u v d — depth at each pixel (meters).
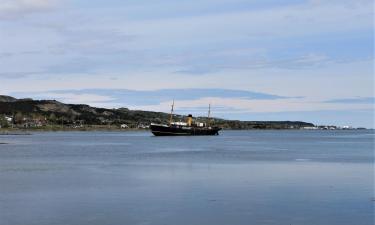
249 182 37.12
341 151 91.19
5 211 24.83
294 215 23.94
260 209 25.44
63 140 163.12
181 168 50.19
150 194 30.56
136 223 22.22
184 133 195.62
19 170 48.19
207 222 22.47
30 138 189.00
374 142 151.25
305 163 57.44
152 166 53.00
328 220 22.84
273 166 52.94
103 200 28.20
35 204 26.84
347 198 29.09
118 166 53.12
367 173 44.59
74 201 27.80
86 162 59.72
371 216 23.69
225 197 29.38
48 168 50.50
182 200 28.25
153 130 193.12
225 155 75.75
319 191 32.03
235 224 22.08
